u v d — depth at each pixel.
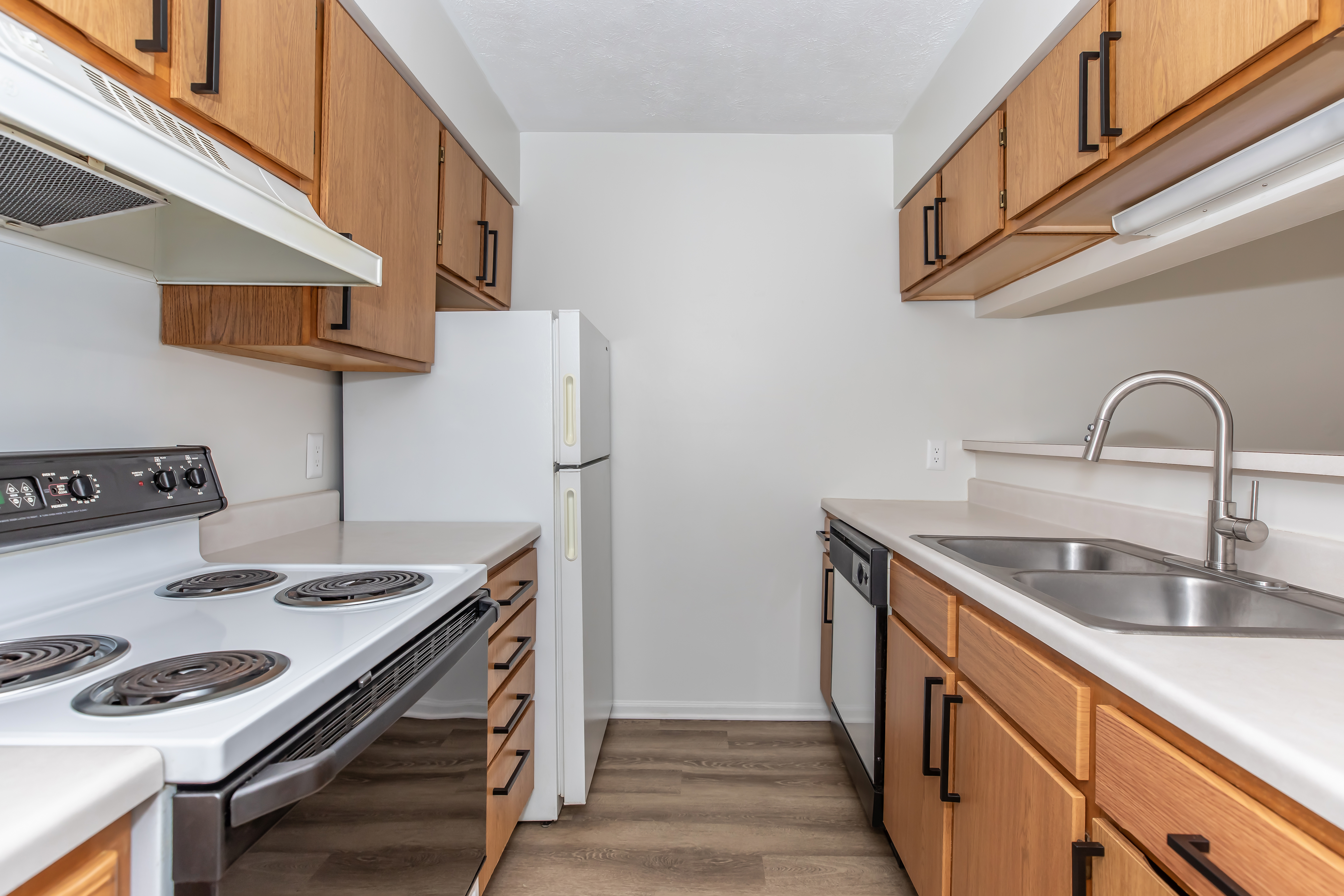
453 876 1.12
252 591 1.10
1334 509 1.11
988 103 1.76
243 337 1.27
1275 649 0.80
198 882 0.56
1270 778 0.54
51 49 0.68
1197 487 1.44
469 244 2.09
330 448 1.91
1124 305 2.43
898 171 2.49
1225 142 1.17
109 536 1.09
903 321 2.55
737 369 2.57
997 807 1.09
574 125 2.51
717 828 1.87
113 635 0.87
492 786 1.48
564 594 1.90
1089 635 0.85
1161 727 0.71
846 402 2.56
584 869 1.69
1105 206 1.49
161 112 0.85
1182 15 1.09
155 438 1.28
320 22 1.26
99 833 0.53
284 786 0.61
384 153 1.50
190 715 0.62
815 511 2.57
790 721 2.57
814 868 1.70
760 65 2.11
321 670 0.74
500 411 1.89
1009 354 2.52
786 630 2.59
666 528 2.59
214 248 1.19
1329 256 2.20
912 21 1.89
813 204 2.56
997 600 1.07
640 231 2.57
